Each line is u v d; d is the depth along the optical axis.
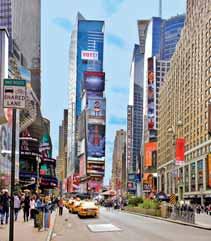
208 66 132.38
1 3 133.62
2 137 63.91
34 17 164.62
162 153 184.12
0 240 19.83
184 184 151.38
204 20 138.62
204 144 132.12
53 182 131.00
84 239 23.64
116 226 34.59
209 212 77.44
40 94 166.50
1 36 23.44
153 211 55.47
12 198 12.46
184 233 28.44
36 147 117.75
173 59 181.25
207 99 132.00
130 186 160.25
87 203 50.41
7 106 12.47
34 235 23.36
